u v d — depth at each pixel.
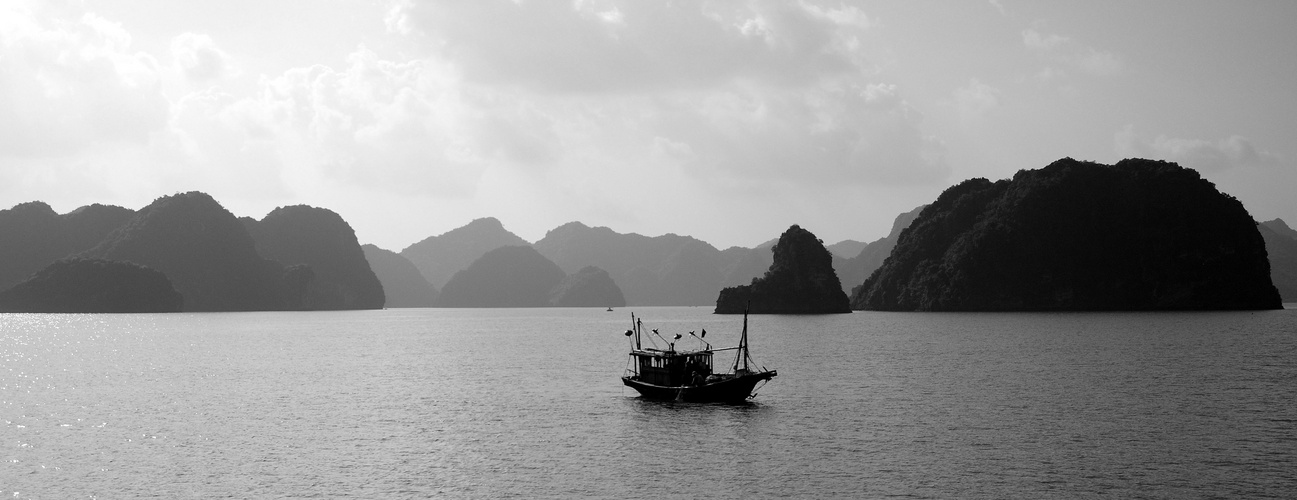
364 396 68.88
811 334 148.50
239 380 80.75
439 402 65.12
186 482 41.91
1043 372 80.31
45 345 128.12
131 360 102.50
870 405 61.31
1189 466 43.28
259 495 39.88
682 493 39.97
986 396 65.12
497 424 55.56
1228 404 60.41
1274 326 151.50
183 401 66.31
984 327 163.00
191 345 130.00
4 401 66.44
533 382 77.81
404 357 107.25
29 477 42.81
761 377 61.94
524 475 43.06
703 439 50.41
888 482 41.16
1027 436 50.22
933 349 109.88
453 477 42.72
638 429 53.44
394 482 41.91
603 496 39.66
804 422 55.06
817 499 38.84
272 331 175.50
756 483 41.28
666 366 65.06
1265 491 39.34
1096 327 155.25
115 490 40.69
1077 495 39.00
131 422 56.94
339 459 46.22
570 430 53.38
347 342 139.00
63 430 54.19
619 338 152.50
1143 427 52.47
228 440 51.06
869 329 163.50
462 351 117.88
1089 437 49.84
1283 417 55.41
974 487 40.22
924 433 51.34
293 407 63.09
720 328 177.12
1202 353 97.94
